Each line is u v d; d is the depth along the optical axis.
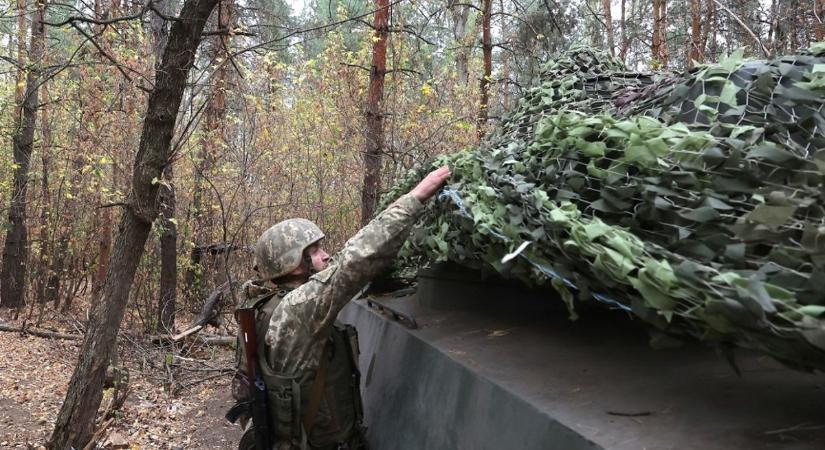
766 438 1.28
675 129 1.45
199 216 9.68
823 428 1.29
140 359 7.50
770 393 1.51
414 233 2.70
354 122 8.97
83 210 10.12
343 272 2.32
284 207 9.39
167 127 4.40
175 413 5.94
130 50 8.02
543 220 1.59
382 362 3.02
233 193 9.34
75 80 9.92
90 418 4.50
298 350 2.40
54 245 10.22
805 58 1.50
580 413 1.53
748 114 1.46
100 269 8.93
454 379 2.14
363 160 8.36
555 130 1.75
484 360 2.12
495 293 2.89
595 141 1.62
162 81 4.30
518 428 1.66
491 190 1.94
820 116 1.35
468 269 2.97
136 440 5.24
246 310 2.46
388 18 7.77
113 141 8.69
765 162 1.24
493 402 1.82
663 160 1.41
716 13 9.70
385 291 3.86
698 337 1.26
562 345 2.18
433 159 3.02
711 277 1.13
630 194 1.46
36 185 11.44
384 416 2.76
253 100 8.28
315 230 2.71
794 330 1.00
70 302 10.51
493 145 2.64
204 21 4.26
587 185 1.62
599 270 1.39
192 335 8.47
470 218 2.02
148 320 9.24
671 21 12.80
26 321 10.08
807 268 1.08
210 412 6.01
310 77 9.20
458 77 10.73
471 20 14.38
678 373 1.74
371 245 2.32
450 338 2.52
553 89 2.74
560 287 1.63
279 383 2.40
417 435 2.33
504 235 1.80
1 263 12.88
